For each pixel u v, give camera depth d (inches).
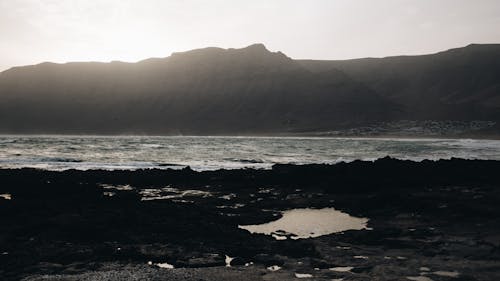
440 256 509.4
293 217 768.9
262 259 503.2
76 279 436.5
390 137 6136.8
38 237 585.6
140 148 3095.5
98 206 775.1
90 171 1370.6
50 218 676.1
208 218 716.7
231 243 571.8
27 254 515.8
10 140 4576.8
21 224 658.2
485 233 612.7
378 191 1031.6
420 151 2728.8
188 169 1376.7
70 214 701.9
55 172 1328.7
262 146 3545.8
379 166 1349.7
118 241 576.1
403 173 1240.2
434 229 642.8
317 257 511.8
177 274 453.1
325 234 646.5
